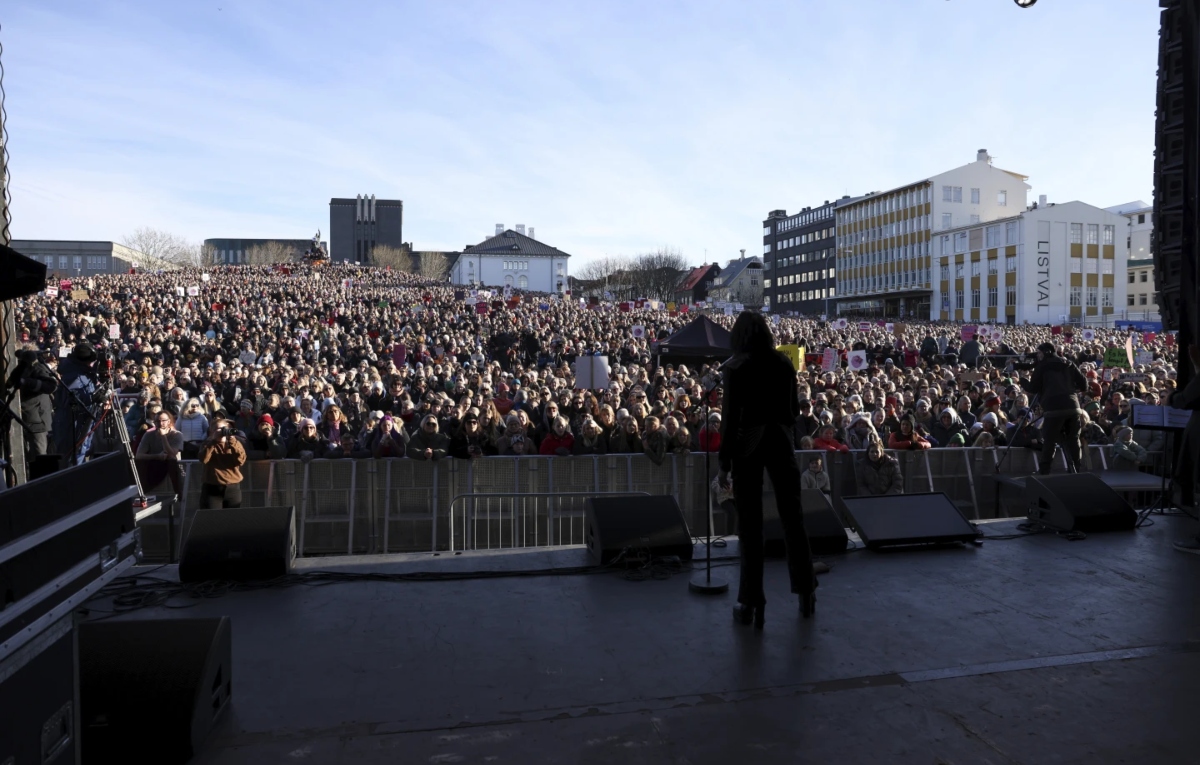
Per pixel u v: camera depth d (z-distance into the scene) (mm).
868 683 3596
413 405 13367
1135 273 86438
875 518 5871
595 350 26703
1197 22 6168
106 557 2590
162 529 9172
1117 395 14250
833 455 9922
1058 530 6160
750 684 3594
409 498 9516
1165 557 5516
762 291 138250
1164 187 6605
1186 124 6281
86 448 5699
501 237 140000
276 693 3527
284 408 13422
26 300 33375
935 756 2982
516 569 5297
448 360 22812
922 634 4176
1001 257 78000
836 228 108375
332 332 31391
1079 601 4660
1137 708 3342
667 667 3783
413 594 4844
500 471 9633
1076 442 9695
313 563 5426
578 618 4449
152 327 30781
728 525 9133
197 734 3008
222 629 3330
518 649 4012
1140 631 4188
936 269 87625
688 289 146625
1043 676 3654
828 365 19828
